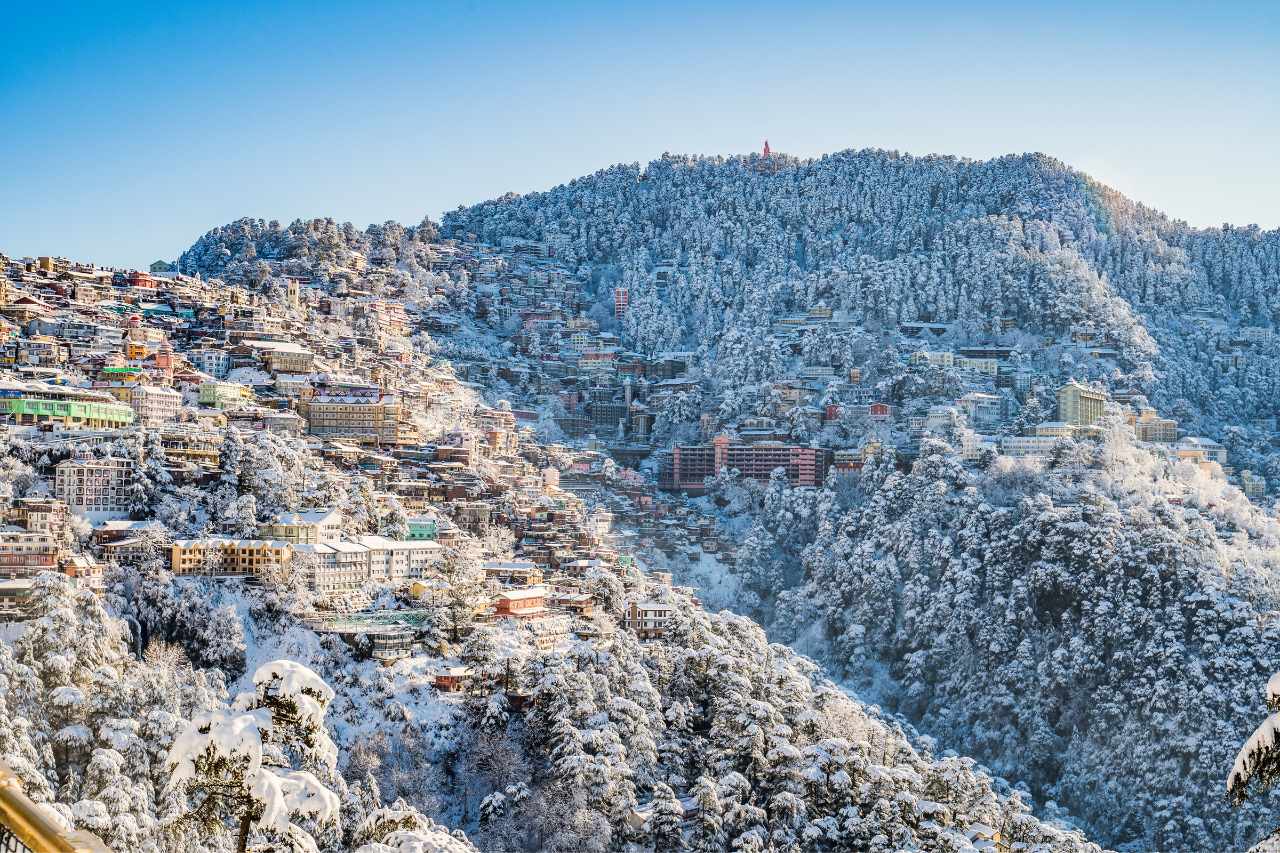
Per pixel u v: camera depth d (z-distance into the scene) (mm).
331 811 66188
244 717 65062
